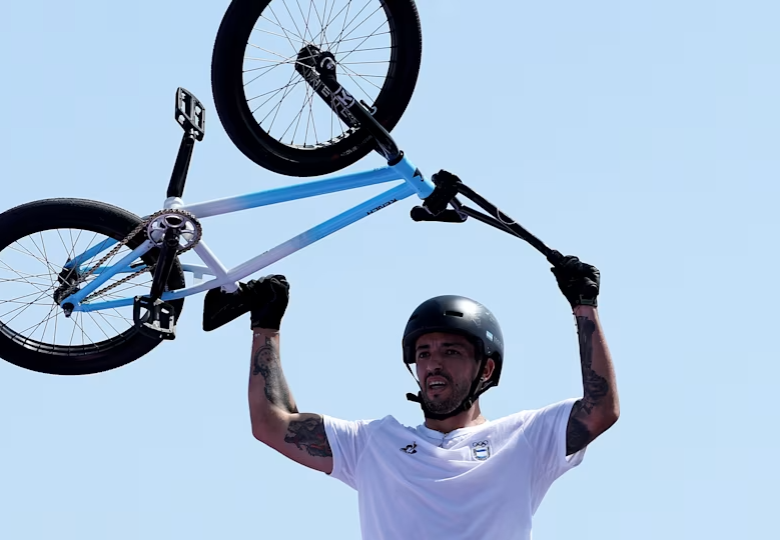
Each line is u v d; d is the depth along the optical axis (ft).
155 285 53.57
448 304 43.34
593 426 40.70
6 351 56.44
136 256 55.06
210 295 45.68
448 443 41.32
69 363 56.90
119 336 57.52
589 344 42.32
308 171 55.11
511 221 51.96
